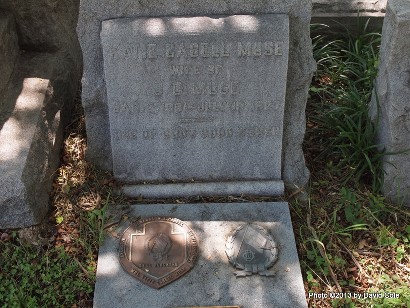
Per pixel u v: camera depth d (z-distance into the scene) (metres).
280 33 1.26
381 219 1.41
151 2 1.26
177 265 1.26
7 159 1.29
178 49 1.27
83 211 1.37
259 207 1.37
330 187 1.47
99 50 1.31
